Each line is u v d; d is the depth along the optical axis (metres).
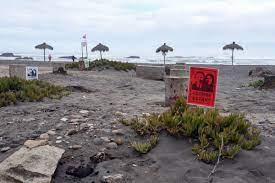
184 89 5.02
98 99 5.86
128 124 3.70
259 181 2.84
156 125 3.50
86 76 10.68
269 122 4.23
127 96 6.48
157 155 3.12
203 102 3.57
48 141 3.34
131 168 2.97
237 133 3.30
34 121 4.00
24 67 7.80
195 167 2.96
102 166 2.99
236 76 15.11
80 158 3.09
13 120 4.09
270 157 3.11
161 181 2.82
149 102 5.59
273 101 6.28
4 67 16.12
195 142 3.29
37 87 5.85
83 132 3.54
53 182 2.81
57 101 5.41
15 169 2.82
